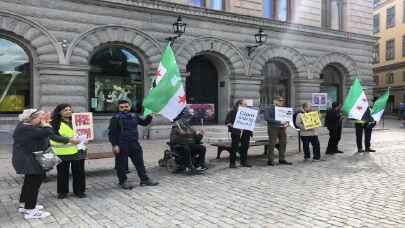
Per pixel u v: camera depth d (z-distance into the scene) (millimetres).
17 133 6172
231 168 10445
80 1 15445
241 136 10672
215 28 18984
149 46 17219
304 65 22422
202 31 18594
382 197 7230
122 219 5980
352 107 13375
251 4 20203
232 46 19531
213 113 20375
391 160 11742
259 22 20328
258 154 13203
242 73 19953
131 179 9008
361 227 5531
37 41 14664
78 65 15445
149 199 7168
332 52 23703
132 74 17500
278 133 11195
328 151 13430
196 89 19984
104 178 9117
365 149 13930
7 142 14461
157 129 17328
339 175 9398
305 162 11508
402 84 43531
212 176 9328
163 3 17281
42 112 6391
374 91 49281
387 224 5656
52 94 14953
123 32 16516
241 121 10438
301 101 22391
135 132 8273
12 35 14461
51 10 14883
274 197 7273
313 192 7652
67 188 7367
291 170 10133
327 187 8094
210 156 12672
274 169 10289
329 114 13281
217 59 19844
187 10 17969
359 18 24984
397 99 44531
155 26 17328
